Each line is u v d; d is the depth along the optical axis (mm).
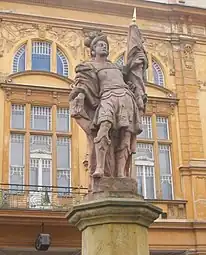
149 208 5535
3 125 18266
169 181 19641
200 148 20156
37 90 18906
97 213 5434
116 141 6059
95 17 20609
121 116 5980
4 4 19609
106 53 6426
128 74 6574
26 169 18016
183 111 20516
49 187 17734
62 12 20250
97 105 6133
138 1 20969
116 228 5414
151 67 20797
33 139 18547
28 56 19359
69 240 17328
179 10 21453
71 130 18969
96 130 6035
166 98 20375
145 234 5586
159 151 19906
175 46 21375
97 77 6242
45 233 17047
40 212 16953
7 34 19375
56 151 18578
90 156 5992
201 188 19562
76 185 18375
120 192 5711
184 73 21047
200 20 21969
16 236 16953
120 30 20688
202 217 19125
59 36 20000
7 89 18625
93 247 5398
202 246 18688
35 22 19828
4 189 17188
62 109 19156
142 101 6359
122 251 5336
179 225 18719
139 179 19203
